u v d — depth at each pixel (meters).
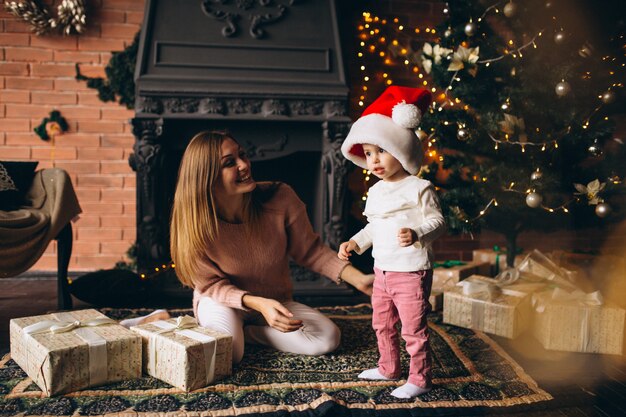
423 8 3.66
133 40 3.42
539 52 2.39
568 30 2.34
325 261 2.07
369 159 1.66
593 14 2.33
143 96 2.85
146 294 2.77
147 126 2.85
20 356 1.74
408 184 1.64
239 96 2.91
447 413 1.51
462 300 2.31
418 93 1.69
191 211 1.85
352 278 2.02
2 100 3.34
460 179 2.65
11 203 2.46
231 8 3.02
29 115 3.37
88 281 2.67
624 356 2.00
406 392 1.59
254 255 1.97
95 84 3.40
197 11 2.99
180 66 2.91
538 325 2.17
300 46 3.05
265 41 3.03
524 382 1.72
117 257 3.48
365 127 1.64
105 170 3.45
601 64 2.34
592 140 2.34
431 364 1.77
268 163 3.32
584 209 2.43
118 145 3.45
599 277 2.62
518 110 2.42
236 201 1.92
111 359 1.64
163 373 1.66
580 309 2.04
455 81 2.54
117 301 2.69
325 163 3.02
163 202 2.96
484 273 2.97
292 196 2.10
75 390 1.58
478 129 2.50
